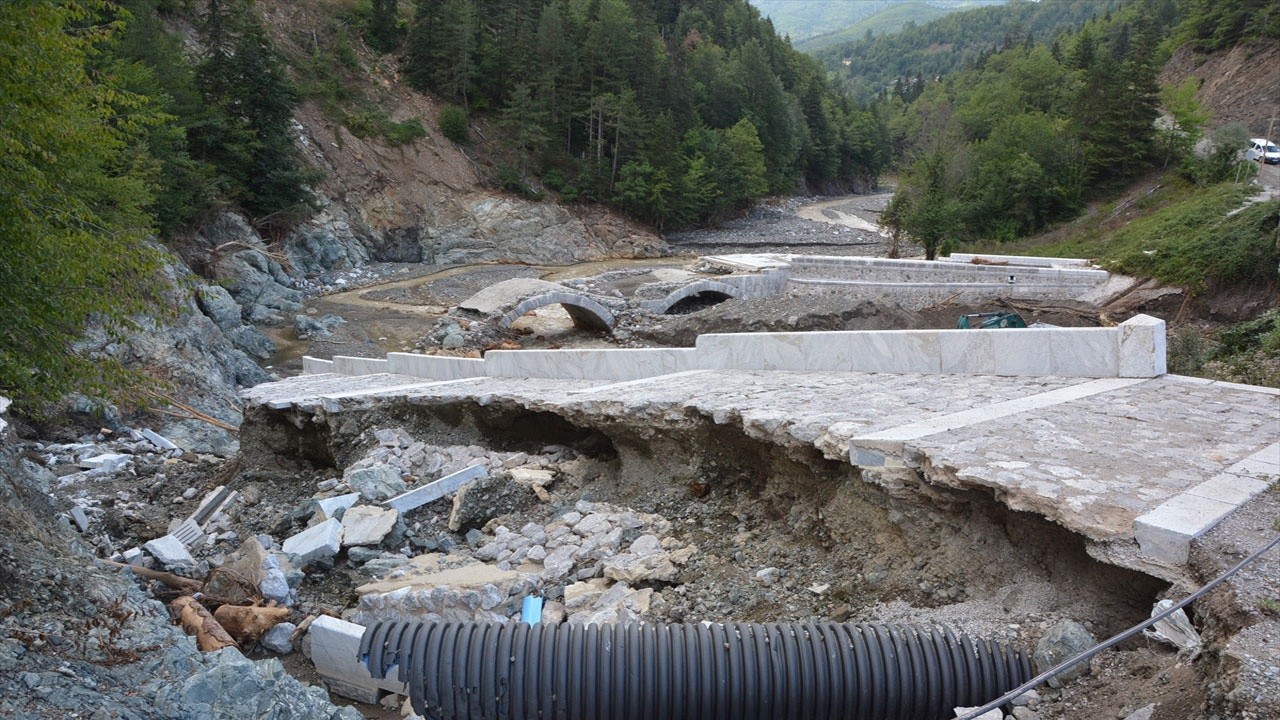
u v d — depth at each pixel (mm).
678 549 9312
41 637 6379
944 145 78812
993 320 35406
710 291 40344
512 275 55281
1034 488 6027
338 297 47000
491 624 6324
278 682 6539
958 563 6684
